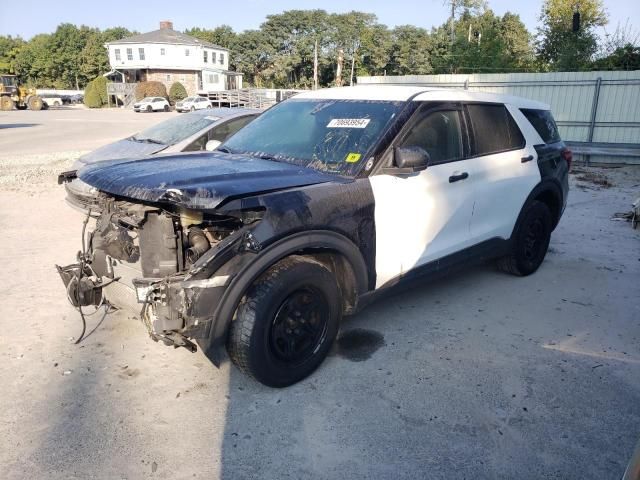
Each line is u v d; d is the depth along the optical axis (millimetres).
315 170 3662
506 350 3900
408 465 2738
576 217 8125
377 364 3678
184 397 3281
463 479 2648
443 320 4387
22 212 7973
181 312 2914
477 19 42750
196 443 2877
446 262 4258
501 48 27562
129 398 3260
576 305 4738
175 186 2951
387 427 3023
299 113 4434
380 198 3598
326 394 3326
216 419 3078
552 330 4238
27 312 4414
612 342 4055
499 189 4629
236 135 4598
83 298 3662
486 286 5164
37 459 2730
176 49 66125
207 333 2959
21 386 3357
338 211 3330
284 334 3258
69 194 5480
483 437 2951
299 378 3412
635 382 3498
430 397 3305
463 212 4301
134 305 3312
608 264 5879
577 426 3053
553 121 5707
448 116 4266
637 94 14477
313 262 3297
